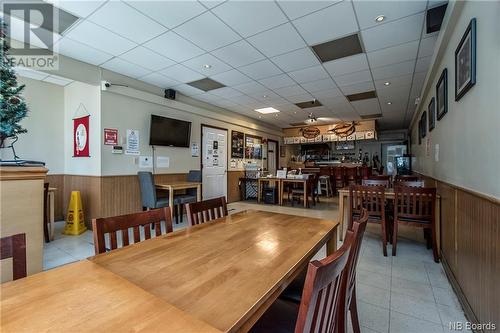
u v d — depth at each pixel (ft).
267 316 3.73
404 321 5.70
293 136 32.76
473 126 6.07
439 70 10.80
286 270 3.16
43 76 13.70
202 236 4.58
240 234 4.73
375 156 35.63
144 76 14.49
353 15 8.53
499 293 4.36
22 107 6.90
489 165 5.07
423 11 8.33
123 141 14.37
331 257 2.39
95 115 13.47
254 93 17.67
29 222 5.60
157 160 16.37
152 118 15.69
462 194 6.70
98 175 13.34
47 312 2.14
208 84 15.84
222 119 22.18
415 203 9.47
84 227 13.30
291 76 14.30
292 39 10.14
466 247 6.25
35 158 14.37
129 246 4.00
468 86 6.21
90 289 2.56
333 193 28.63
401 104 20.36
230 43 10.50
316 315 2.28
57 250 10.26
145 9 8.21
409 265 8.84
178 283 2.78
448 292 7.00
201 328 1.98
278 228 5.19
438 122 10.86
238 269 3.17
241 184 25.02
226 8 8.13
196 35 9.87
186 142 18.25
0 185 5.18
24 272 2.97
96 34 9.85
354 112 23.43
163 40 10.28
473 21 5.86
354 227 3.49
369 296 6.79
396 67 12.89
